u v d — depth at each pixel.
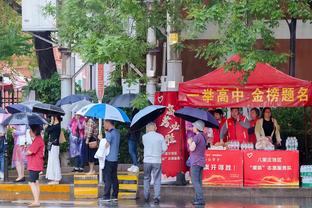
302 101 23.05
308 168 23.77
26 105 25.33
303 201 22.47
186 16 24.14
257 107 24.59
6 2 34.25
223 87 23.23
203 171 23.81
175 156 24.16
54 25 29.66
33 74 40.75
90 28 24.30
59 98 32.97
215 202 22.06
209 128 23.77
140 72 26.27
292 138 23.91
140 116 21.45
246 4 20.66
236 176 23.70
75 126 27.78
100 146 22.33
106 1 23.89
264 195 23.30
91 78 43.88
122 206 21.27
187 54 29.77
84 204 21.81
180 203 21.89
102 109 22.14
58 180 24.95
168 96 24.16
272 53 21.38
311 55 29.88
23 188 25.02
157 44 27.02
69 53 29.72
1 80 38.38
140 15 23.34
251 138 24.31
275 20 21.14
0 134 26.12
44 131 28.86
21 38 31.88
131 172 26.98
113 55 22.91
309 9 21.95
